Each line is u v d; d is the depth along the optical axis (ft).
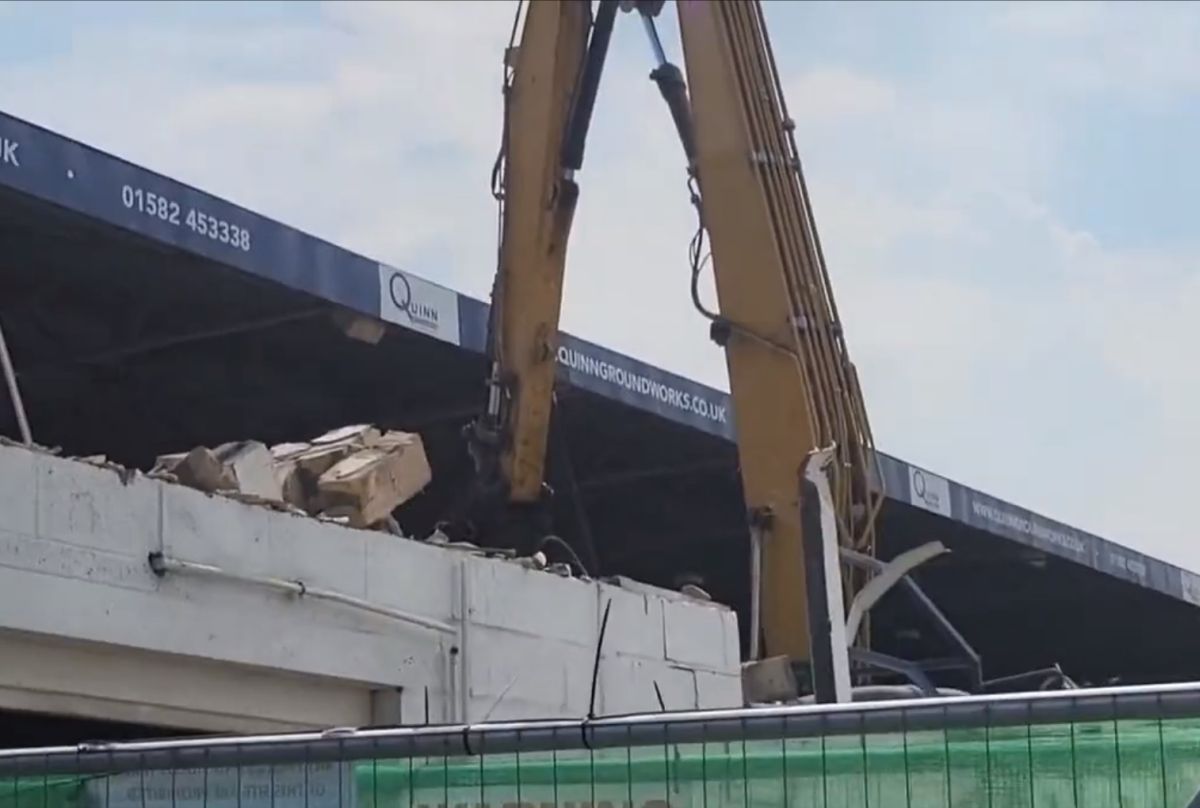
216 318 120.06
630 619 81.51
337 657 66.64
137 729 65.62
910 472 156.46
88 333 120.57
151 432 141.18
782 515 92.63
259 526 64.03
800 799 29.84
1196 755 27.68
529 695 74.74
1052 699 28.58
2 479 54.70
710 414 145.69
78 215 99.14
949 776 29.04
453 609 72.13
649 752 30.78
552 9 99.81
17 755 35.37
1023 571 185.06
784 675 89.04
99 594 57.62
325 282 115.34
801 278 95.81
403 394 138.92
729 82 96.84
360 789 32.71
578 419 141.90
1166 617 208.54
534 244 99.35
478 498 99.30
